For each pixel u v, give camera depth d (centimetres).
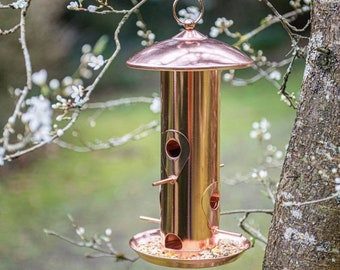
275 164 594
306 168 331
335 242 327
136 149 1566
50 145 1545
